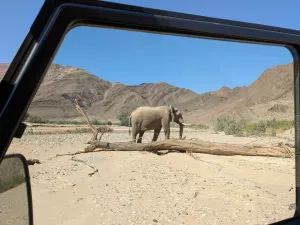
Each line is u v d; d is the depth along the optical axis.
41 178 6.59
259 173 7.59
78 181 6.70
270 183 6.15
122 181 6.91
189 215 4.63
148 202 5.37
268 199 4.68
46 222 3.75
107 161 9.95
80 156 11.22
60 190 5.45
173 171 8.10
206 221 4.36
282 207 3.77
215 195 5.66
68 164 9.20
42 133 18.05
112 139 20.66
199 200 5.39
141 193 5.96
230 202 5.10
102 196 5.55
